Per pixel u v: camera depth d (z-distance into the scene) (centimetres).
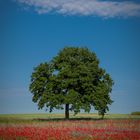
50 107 6166
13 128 2866
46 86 6228
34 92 6369
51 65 6462
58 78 6191
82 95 6262
